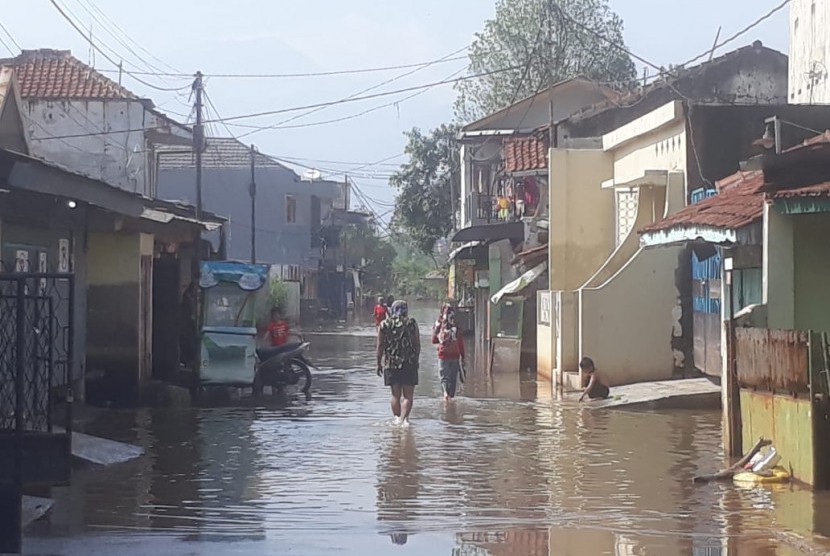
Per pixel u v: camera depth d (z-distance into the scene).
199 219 25.17
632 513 10.17
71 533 9.16
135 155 34.84
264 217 60.88
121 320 19.58
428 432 15.87
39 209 14.91
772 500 10.66
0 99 18.59
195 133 32.91
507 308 28.64
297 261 62.16
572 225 27.02
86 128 34.69
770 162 11.80
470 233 35.25
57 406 16.67
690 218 14.36
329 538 9.09
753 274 14.77
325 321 64.50
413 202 61.59
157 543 8.80
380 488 11.41
